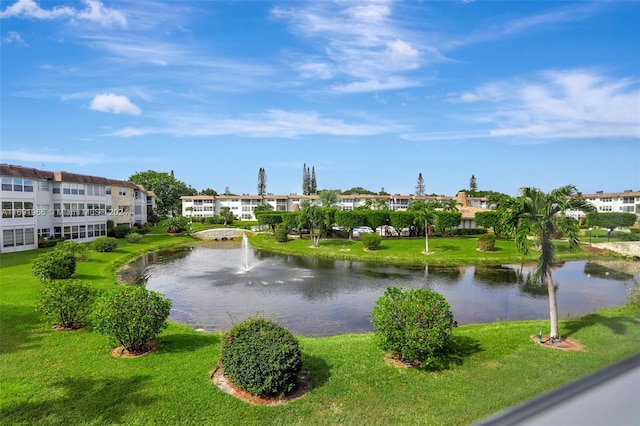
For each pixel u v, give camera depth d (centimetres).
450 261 4044
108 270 3234
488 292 2702
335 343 1455
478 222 5641
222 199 11556
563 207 1432
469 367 1170
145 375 1124
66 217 4834
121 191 6988
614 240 3581
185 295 2580
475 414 839
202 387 1055
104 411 932
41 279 2414
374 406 962
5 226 3897
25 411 927
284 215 6278
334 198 8238
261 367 983
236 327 1124
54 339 1424
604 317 1553
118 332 1246
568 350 1270
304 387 1070
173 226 7162
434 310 1231
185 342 1437
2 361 1220
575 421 162
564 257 3684
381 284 2973
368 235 4812
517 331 1577
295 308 2253
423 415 909
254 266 3875
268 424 895
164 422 895
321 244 5369
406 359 1239
